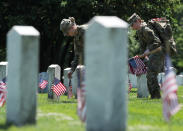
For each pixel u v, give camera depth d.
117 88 15.57
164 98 17.47
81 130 17.80
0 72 35.75
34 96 18.39
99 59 15.60
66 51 81.25
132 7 76.19
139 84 39.34
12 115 18.84
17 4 72.00
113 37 15.36
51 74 38.28
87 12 71.25
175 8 83.06
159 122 22.33
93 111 15.96
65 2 68.31
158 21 35.00
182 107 30.59
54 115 23.70
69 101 34.66
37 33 18.25
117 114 15.60
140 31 34.72
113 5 74.69
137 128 19.36
